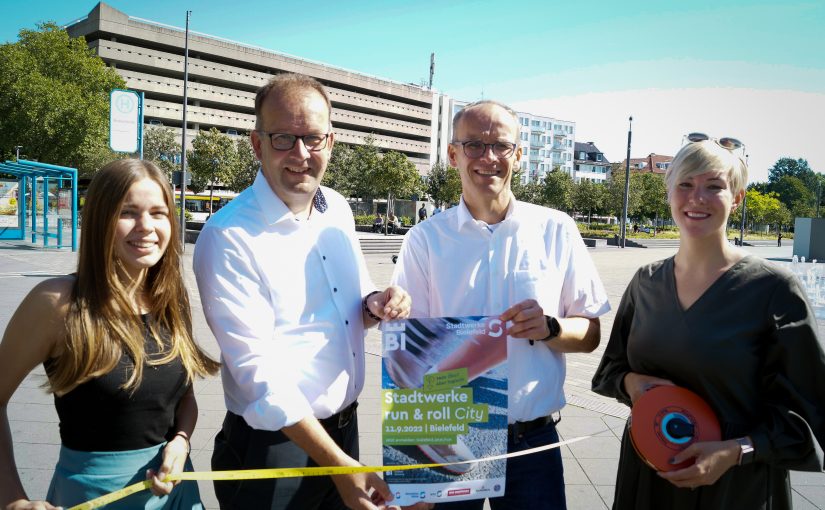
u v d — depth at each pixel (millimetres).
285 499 2008
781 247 44688
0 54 31516
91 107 32719
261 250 1996
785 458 1757
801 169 122750
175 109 60969
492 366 2006
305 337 2057
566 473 3773
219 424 4473
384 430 1977
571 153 115438
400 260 2568
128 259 1867
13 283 11531
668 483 1968
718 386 1891
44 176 20969
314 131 2010
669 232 54906
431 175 61969
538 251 2395
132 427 1814
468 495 1979
